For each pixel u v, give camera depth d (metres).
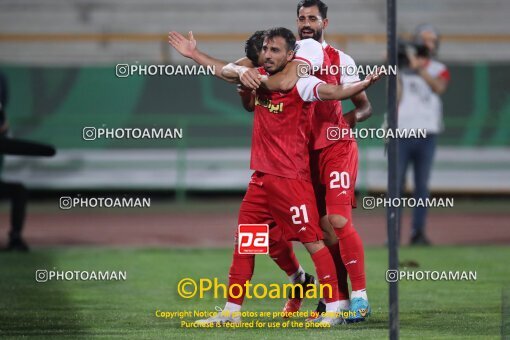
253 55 25.33
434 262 39.91
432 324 26.05
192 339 23.78
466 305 29.45
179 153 62.88
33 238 48.78
